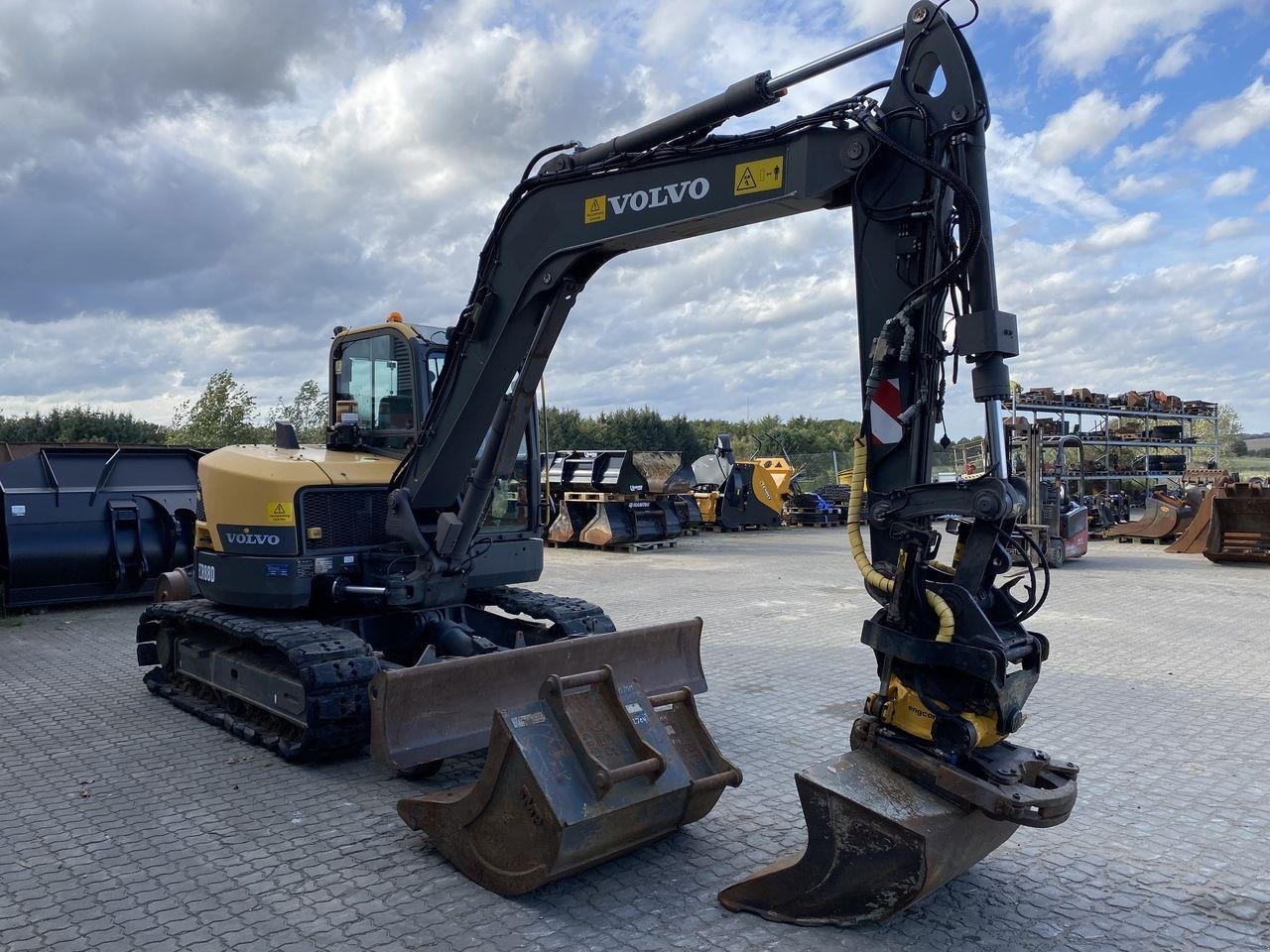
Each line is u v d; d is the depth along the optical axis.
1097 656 8.86
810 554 18.08
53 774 5.61
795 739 6.28
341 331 7.48
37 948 3.57
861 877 3.62
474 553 6.71
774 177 4.46
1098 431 27.14
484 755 5.99
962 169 3.81
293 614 6.64
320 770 5.70
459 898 4.01
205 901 3.97
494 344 5.85
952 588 3.72
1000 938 3.70
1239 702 7.22
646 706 4.38
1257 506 16.47
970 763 3.71
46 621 10.89
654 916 3.86
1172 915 3.91
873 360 3.95
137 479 12.10
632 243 5.24
